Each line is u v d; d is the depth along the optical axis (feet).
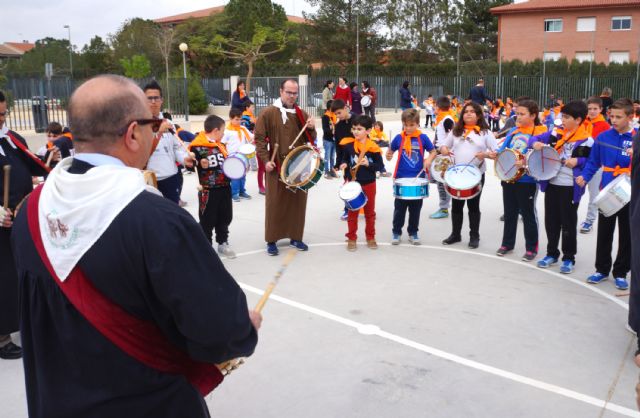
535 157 20.83
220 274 6.12
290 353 14.97
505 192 22.93
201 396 6.72
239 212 31.65
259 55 153.48
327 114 40.47
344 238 26.37
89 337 5.89
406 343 15.55
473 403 12.62
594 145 19.45
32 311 6.18
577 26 159.22
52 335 6.13
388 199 34.81
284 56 174.81
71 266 5.82
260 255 23.71
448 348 15.26
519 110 22.54
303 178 22.65
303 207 23.91
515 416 12.12
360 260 22.95
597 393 13.06
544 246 24.86
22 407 12.59
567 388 13.25
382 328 16.51
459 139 23.93
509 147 22.99
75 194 5.89
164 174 20.61
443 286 19.93
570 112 20.76
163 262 5.69
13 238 6.41
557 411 12.32
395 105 111.55
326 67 168.25
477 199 24.16
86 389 6.02
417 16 198.49
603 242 19.85
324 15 174.40
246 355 6.52
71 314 5.90
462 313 17.60
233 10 165.17
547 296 19.02
